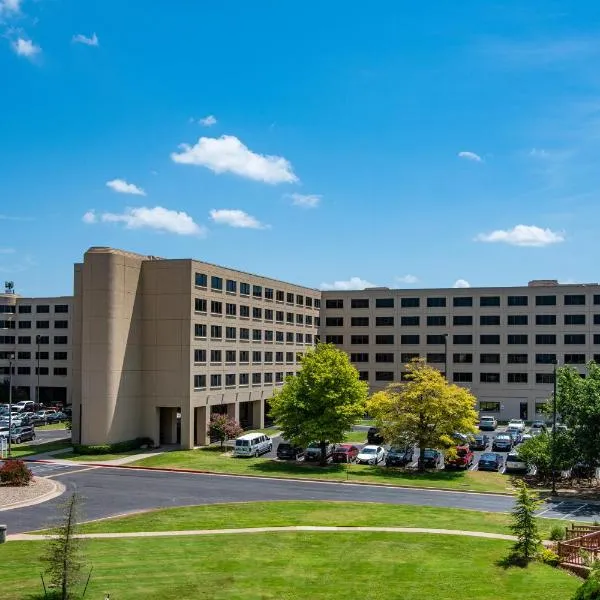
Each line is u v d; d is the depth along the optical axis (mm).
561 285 103688
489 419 89812
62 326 126062
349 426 58594
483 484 51438
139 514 38781
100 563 28875
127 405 67375
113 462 59469
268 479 51719
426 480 52312
